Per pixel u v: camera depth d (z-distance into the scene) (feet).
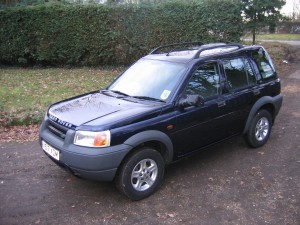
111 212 13.51
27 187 15.60
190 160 18.16
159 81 16.15
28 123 24.52
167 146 14.76
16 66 49.73
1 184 15.90
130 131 13.52
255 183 15.60
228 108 17.12
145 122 13.99
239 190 14.98
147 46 45.24
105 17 44.78
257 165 17.46
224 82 17.12
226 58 17.63
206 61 16.61
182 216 13.14
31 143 21.13
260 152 19.11
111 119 13.57
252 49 19.51
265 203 13.92
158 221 12.84
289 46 63.62
